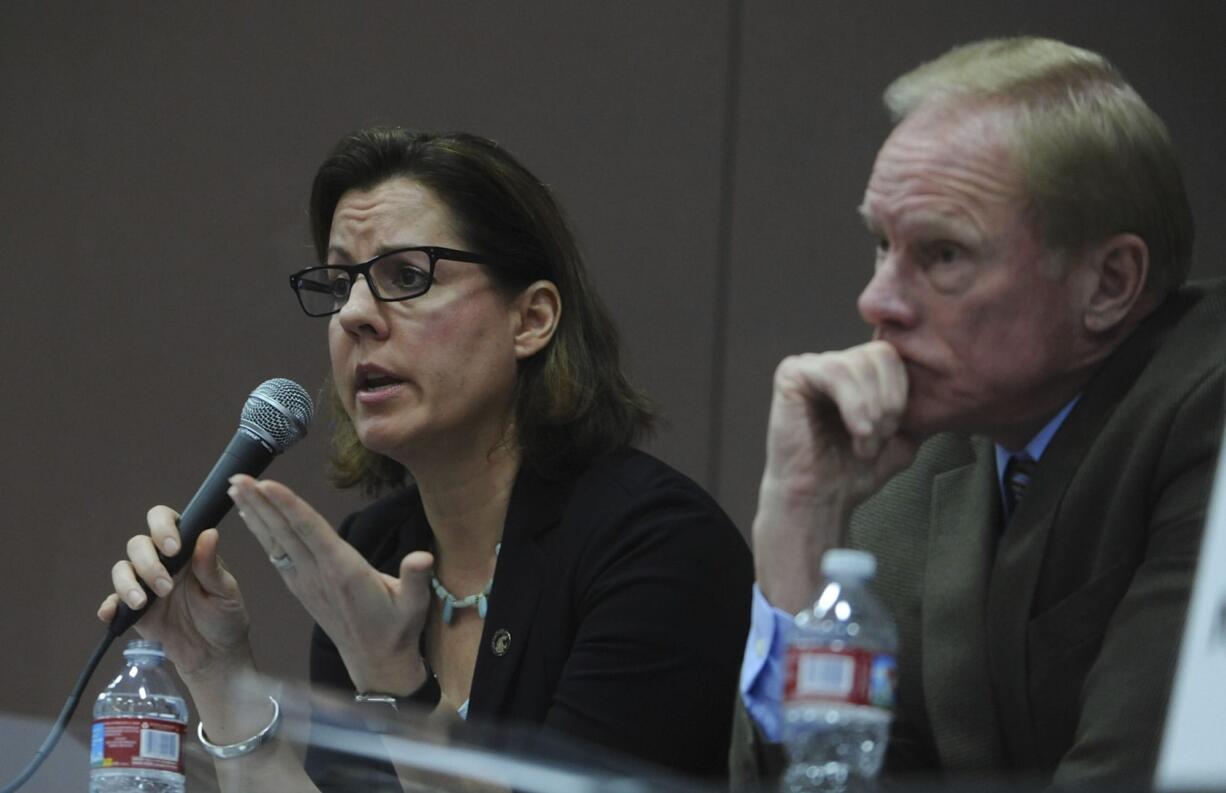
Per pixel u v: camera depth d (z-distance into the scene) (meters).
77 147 13.84
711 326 12.97
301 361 13.18
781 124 13.02
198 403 13.33
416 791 4.03
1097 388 5.80
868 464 5.81
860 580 5.53
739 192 13.05
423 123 13.49
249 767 6.82
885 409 5.66
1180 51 12.05
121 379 13.49
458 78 13.52
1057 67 5.80
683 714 7.24
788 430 5.80
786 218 12.92
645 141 13.27
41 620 13.27
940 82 5.85
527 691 7.42
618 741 7.10
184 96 13.76
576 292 8.18
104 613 7.19
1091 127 5.68
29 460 13.53
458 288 7.83
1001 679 5.78
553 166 13.37
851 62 12.90
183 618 7.31
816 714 4.78
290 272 13.31
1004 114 5.70
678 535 7.52
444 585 8.02
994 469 6.17
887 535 6.32
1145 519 5.59
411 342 7.74
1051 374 5.77
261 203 13.48
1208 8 12.04
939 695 5.88
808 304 12.79
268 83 13.66
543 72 13.46
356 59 13.60
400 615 6.95
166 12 13.86
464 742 3.85
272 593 12.68
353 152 8.06
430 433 7.75
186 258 13.54
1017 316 5.68
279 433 7.45
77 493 13.41
